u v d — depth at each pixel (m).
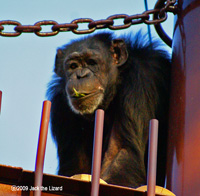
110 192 5.10
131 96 10.04
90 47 10.51
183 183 6.51
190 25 7.65
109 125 10.33
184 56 7.50
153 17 8.58
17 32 8.24
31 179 4.92
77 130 10.41
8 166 4.84
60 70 10.86
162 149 9.62
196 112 6.90
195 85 7.12
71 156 10.40
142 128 9.80
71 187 5.02
